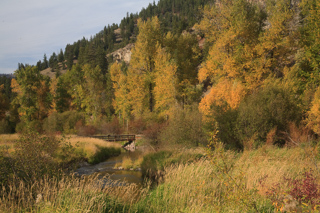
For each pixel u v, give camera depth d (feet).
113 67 165.99
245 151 33.68
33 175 24.72
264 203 16.48
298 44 77.77
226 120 48.55
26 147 27.09
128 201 21.13
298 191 14.14
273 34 77.51
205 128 51.72
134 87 115.65
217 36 94.79
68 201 16.55
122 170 47.91
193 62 145.48
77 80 183.62
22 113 141.28
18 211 16.44
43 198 17.70
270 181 19.47
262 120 45.19
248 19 84.07
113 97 199.93
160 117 102.89
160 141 65.82
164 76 101.65
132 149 81.20
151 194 22.86
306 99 55.16
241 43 85.46
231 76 81.87
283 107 47.70
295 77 65.21
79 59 339.16
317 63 64.80
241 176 13.52
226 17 89.76
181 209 17.95
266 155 30.63
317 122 43.47
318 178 16.89
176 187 22.53
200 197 17.65
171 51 143.74
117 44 535.60
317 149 27.73
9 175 23.65
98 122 133.08
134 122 109.70
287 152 33.30
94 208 16.06
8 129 132.98
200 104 65.31
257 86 73.20
